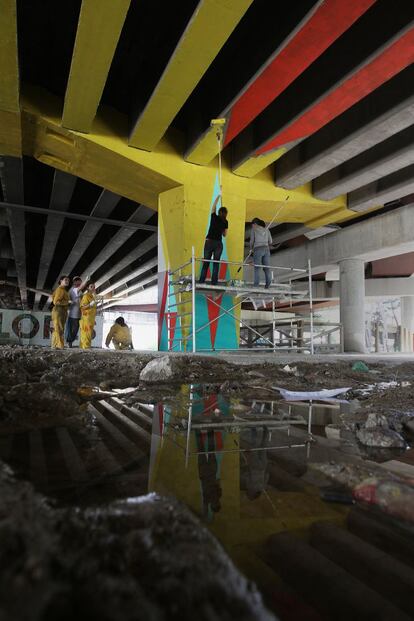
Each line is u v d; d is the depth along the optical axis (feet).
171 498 4.98
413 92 27.76
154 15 25.11
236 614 2.88
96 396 14.39
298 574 3.77
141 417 10.98
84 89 26.81
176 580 3.11
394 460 7.54
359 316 56.75
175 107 28.60
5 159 37.37
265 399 14.42
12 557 2.82
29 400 11.03
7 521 3.28
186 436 9.07
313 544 4.33
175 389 16.28
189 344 34.81
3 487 4.23
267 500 5.52
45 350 24.40
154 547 3.56
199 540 3.84
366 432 8.77
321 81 27.50
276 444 8.50
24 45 28.25
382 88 30.14
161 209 38.63
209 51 23.52
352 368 23.30
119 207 57.31
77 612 2.53
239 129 32.50
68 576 2.85
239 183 39.75
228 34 22.38
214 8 20.70
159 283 38.34
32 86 31.42
